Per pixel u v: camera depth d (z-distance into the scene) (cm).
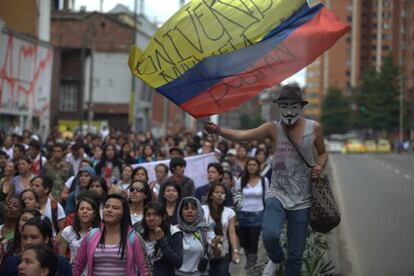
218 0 782
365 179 3531
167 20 781
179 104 777
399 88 10800
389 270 1232
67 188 1248
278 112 732
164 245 773
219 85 770
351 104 13588
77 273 652
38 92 3731
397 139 10750
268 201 731
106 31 7112
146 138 2552
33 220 651
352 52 16288
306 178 727
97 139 2189
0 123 3238
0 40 3080
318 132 726
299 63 771
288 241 731
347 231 1681
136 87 6881
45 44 3803
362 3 16075
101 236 646
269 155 2072
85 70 6725
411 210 2130
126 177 1324
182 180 1180
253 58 770
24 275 531
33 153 1595
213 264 898
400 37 13962
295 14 766
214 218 959
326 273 984
